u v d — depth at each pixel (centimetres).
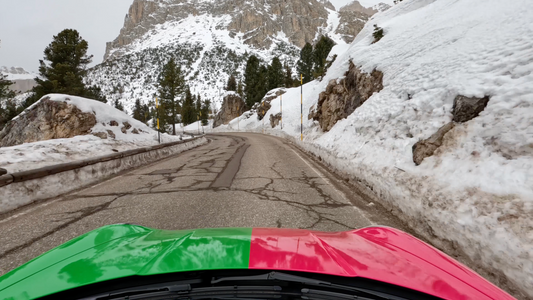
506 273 204
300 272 94
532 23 500
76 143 945
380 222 357
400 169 431
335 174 726
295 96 4141
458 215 266
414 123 525
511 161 281
